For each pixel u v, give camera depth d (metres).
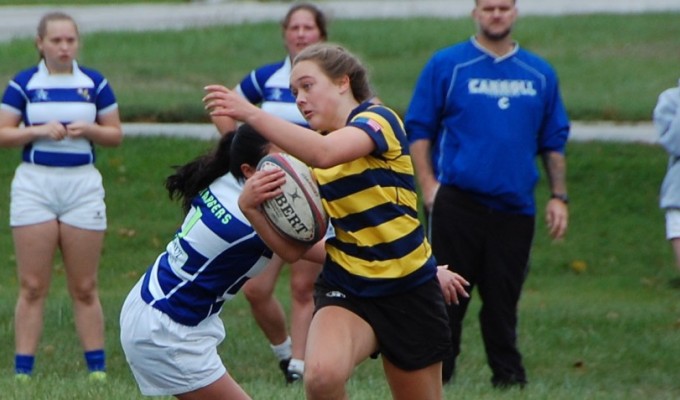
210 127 63.47
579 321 39.97
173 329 19.83
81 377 30.55
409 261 19.33
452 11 107.56
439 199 29.55
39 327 30.70
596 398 29.52
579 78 77.25
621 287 46.84
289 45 30.70
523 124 29.31
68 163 29.94
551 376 34.25
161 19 106.00
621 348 37.16
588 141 59.38
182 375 20.09
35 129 29.62
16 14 111.50
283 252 19.23
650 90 73.00
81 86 30.09
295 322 30.86
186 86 74.75
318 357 18.72
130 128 62.84
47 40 29.92
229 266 19.80
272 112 30.56
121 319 20.39
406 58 85.38
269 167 19.02
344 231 19.33
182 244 19.86
